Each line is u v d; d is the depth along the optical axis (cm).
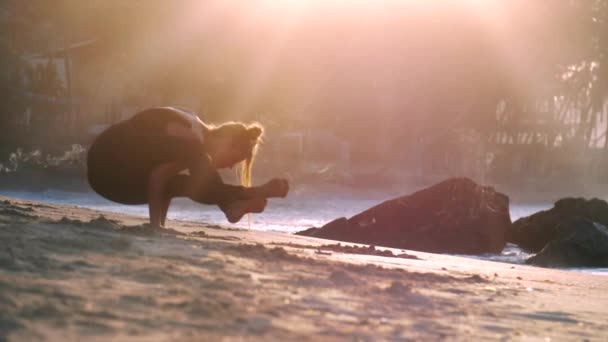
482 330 759
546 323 862
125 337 534
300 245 1411
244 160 1278
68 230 1098
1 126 8300
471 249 3078
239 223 4769
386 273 1048
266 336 593
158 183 1217
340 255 1281
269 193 1205
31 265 756
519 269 1653
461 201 3156
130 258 870
